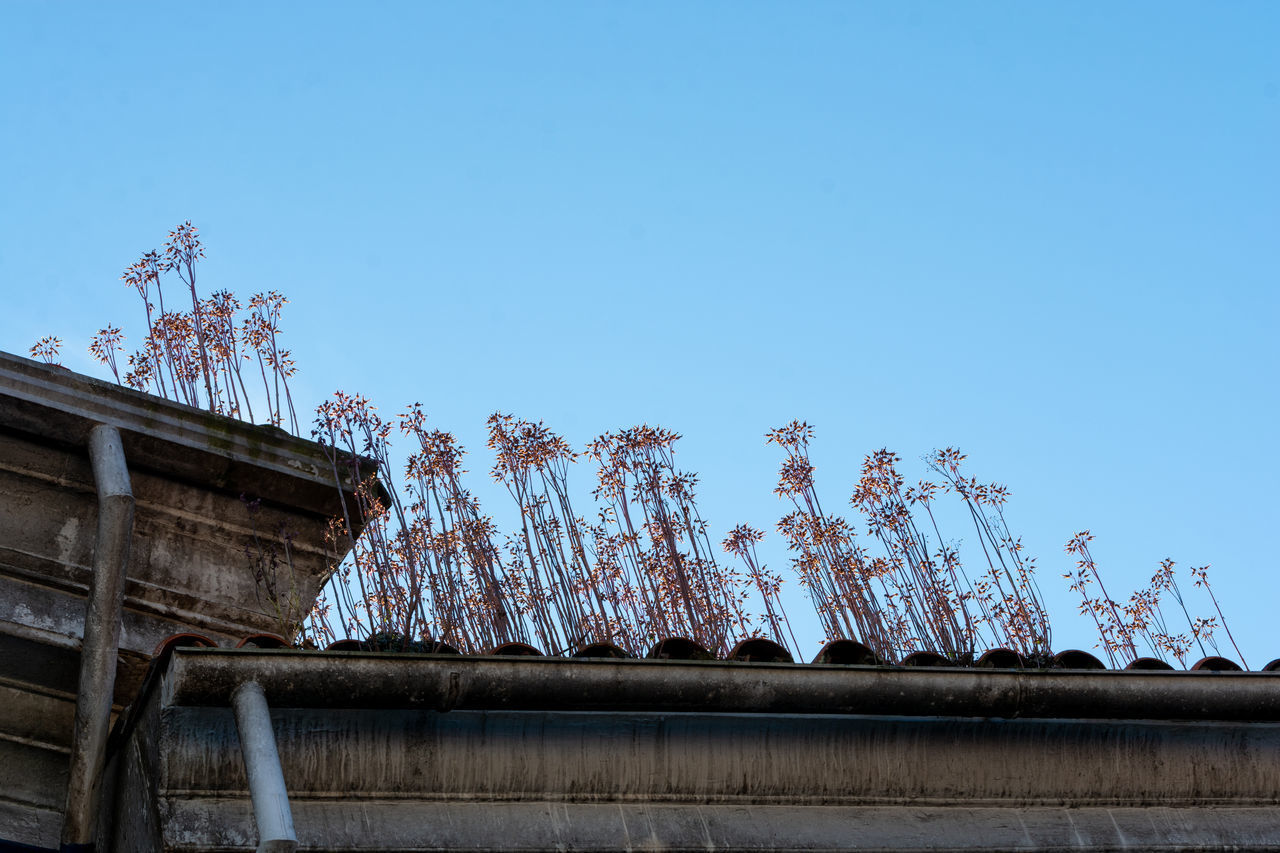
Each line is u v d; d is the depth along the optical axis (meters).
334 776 3.89
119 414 4.98
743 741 4.20
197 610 5.07
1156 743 4.55
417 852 3.86
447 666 3.89
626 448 7.35
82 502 4.93
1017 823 4.39
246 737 3.59
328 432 5.89
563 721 4.06
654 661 4.05
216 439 5.15
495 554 6.40
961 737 4.38
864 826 4.25
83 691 4.21
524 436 7.11
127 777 4.24
